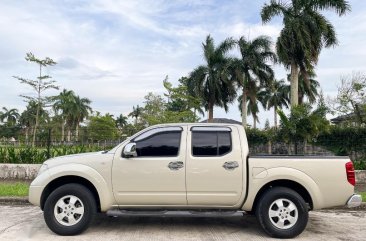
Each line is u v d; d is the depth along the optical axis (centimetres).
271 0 2980
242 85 4175
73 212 645
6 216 812
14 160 1491
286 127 1945
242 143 662
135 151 649
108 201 652
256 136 2475
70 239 620
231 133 669
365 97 3441
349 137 1895
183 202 651
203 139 665
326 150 1928
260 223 638
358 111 3131
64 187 646
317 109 1989
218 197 647
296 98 3008
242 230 695
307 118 1900
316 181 644
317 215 871
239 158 652
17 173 1375
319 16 2878
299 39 2830
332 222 788
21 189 1078
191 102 3988
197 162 650
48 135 1523
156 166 650
